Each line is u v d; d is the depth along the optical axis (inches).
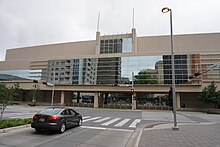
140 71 2007.9
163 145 297.1
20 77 2728.8
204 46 2370.8
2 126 418.0
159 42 2504.9
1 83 517.0
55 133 408.2
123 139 367.2
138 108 1854.1
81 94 2363.4
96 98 1955.0
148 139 344.5
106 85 1904.5
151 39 2534.5
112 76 2064.5
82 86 1973.4
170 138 353.4
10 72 2874.0
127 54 2090.3
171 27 538.3
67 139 354.0
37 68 2588.6
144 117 893.8
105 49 2466.8
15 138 346.3
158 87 1792.6
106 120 711.1
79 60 2219.5
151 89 1801.2
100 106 1956.2
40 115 404.8
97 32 2532.0
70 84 2015.3
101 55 2153.1
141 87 1824.6
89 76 2134.6
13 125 446.0
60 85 2049.7
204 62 1998.0
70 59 2269.9
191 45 2406.5
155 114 1128.8
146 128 495.8
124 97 2078.0
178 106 1740.9
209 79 1822.1
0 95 489.1
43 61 2549.2
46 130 419.5
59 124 404.8
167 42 2480.3
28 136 366.9
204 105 1959.9
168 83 1925.4
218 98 1542.8
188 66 1926.7
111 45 2453.2
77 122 518.9
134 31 2433.6
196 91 1690.5
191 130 453.4
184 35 2454.5
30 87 2105.1
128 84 1914.4
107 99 2130.9
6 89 498.6
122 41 2427.4
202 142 317.4
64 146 301.9
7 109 1197.1
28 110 1156.5
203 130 453.1
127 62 2069.4
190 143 310.0
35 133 398.0
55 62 2368.4
